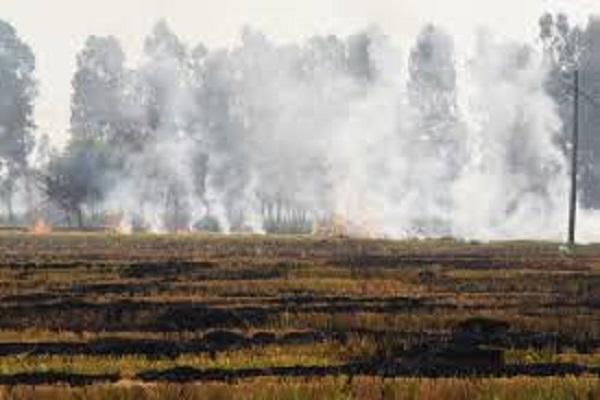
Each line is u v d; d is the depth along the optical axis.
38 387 98.69
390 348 127.31
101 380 108.81
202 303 171.88
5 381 108.75
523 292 189.62
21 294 184.12
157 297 179.62
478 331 144.00
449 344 130.25
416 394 94.62
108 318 157.00
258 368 114.25
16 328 147.50
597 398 94.38
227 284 196.38
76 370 113.69
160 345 128.50
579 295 184.75
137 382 104.50
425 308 164.12
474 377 104.94
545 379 99.31
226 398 93.38
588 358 122.00
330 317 151.50
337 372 112.62
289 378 102.19
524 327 147.25
